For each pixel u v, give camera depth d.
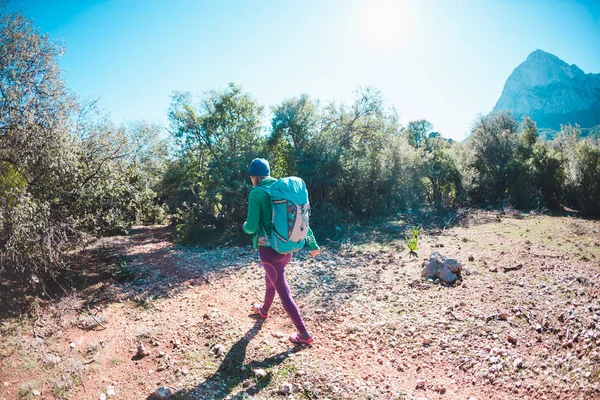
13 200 4.72
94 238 6.71
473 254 7.27
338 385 2.99
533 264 6.09
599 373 2.83
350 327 4.15
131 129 13.24
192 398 2.83
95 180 6.75
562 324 3.73
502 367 3.18
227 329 4.02
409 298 4.98
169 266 7.28
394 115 15.05
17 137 5.16
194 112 12.83
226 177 11.62
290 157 13.20
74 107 6.29
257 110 13.20
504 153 18.41
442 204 16.47
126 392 2.96
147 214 10.10
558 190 15.88
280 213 3.45
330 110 13.80
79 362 3.30
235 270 6.89
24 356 3.34
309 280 6.02
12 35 5.46
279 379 3.07
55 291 5.16
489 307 4.39
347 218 12.55
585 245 7.78
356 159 13.55
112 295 5.25
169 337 3.88
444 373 3.23
